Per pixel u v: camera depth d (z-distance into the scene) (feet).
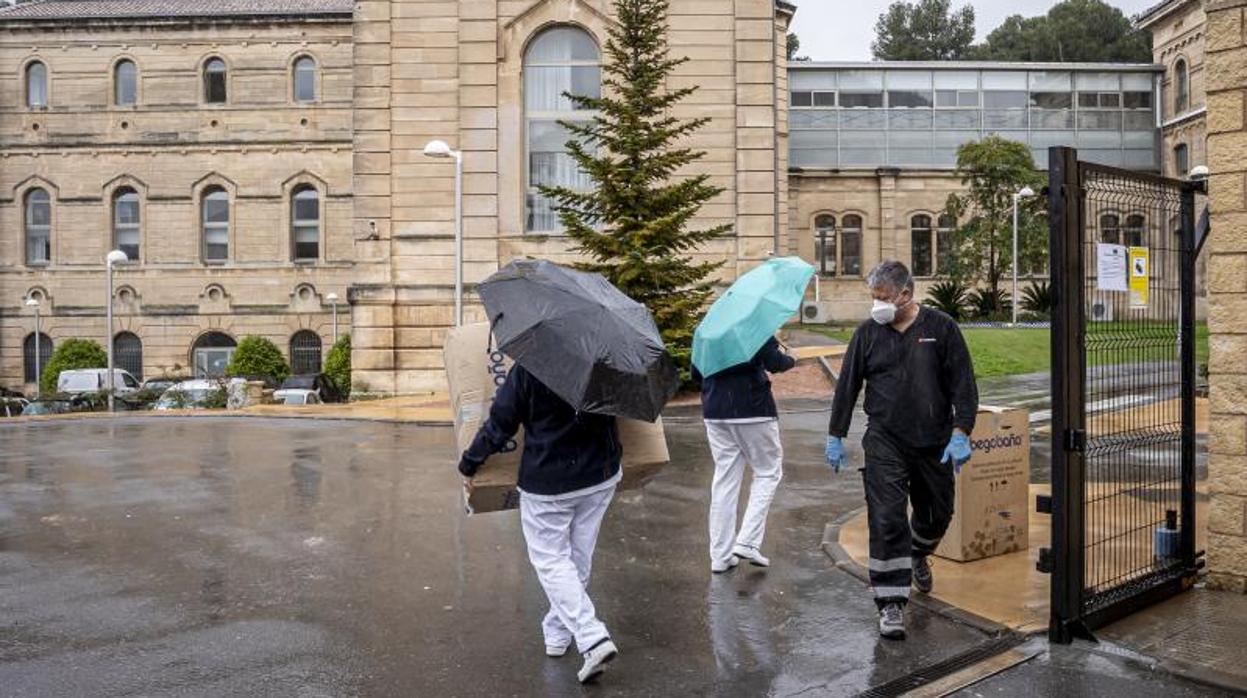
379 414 67.77
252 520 31.58
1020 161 142.82
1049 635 19.06
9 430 62.95
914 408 19.57
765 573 24.27
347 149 145.48
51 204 146.30
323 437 55.36
